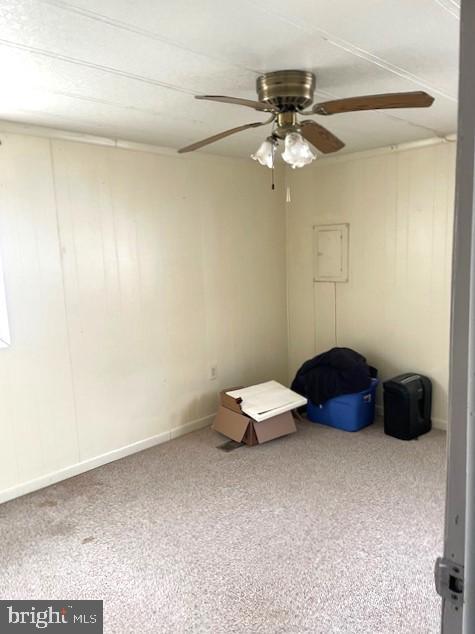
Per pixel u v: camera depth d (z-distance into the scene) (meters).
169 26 1.61
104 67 1.95
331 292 4.29
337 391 3.80
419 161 3.58
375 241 3.93
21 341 2.89
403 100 1.82
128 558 2.31
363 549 2.32
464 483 0.62
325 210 4.21
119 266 3.34
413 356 3.84
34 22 1.56
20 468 2.94
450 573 0.64
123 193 3.31
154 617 1.94
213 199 3.89
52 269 2.99
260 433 3.55
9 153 2.76
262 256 4.35
